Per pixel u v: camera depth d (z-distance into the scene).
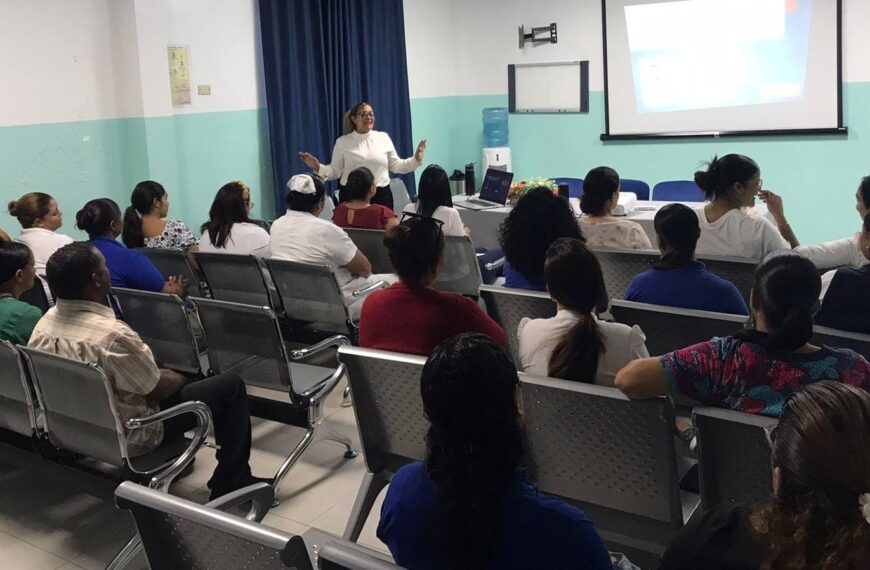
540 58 7.68
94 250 2.45
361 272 3.87
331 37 6.50
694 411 1.61
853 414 0.99
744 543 1.08
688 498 1.99
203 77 5.79
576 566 1.21
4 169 4.77
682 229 2.57
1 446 2.74
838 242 3.19
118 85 5.32
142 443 2.45
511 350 2.81
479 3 7.89
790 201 6.82
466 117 8.20
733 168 3.41
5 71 4.71
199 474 3.15
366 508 2.22
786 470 1.02
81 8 5.05
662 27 7.04
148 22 5.32
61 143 5.03
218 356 2.99
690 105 7.07
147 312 3.00
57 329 2.44
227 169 6.07
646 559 1.99
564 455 1.86
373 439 2.20
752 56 6.72
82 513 2.88
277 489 2.97
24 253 2.78
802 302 1.67
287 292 3.57
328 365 3.64
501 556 1.21
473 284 3.92
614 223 3.54
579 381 1.98
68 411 2.38
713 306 2.54
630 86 7.29
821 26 6.40
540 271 2.79
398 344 2.31
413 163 6.02
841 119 6.45
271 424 3.62
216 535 1.33
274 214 6.49
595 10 7.31
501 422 1.21
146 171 5.43
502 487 1.21
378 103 7.06
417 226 2.34
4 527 2.79
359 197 4.46
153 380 2.44
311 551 1.96
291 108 6.29
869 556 0.93
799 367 1.67
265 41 6.09
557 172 7.84
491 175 5.36
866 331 2.32
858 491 0.96
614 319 2.49
